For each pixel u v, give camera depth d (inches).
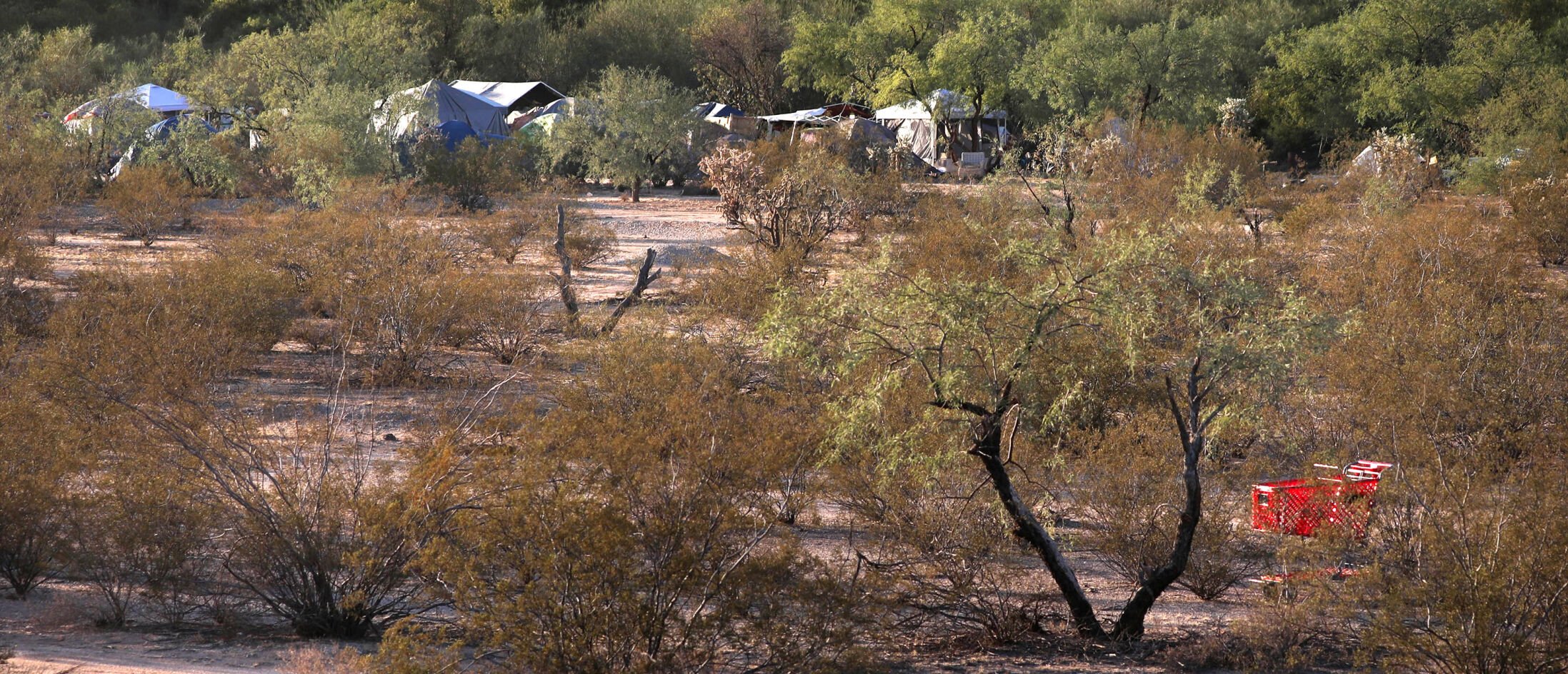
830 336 417.4
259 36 2397.9
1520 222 1216.8
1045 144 1422.2
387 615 397.7
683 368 537.0
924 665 378.6
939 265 717.9
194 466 407.8
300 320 933.8
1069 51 2390.5
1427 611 356.8
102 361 550.0
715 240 1488.7
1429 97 2329.0
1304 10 3024.1
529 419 388.2
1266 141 2815.0
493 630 315.9
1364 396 525.7
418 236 1022.4
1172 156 1461.6
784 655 331.0
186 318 736.3
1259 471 504.1
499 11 3725.4
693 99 2326.5
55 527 415.8
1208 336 397.1
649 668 312.2
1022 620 417.7
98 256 1298.0
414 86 2464.3
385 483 402.9
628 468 323.0
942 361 398.3
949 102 2450.8
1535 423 537.3
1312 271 926.4
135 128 2094.0
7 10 3720.5
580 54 3496.6
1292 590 426.9
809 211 1341.0
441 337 853.8
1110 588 480.7
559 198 1322.6
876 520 440.5
